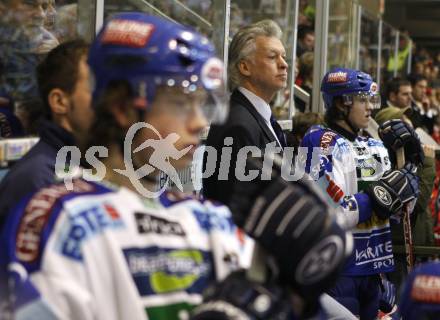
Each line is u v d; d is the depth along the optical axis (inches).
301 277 153.9
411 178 446.6
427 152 557.0
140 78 161.2
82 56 249.3
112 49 163.2
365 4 934.4
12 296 155.0
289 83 607.2
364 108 444.5
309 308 158.9
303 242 152.4
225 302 151.7
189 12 469.1
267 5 584.1
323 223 154.2
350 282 429.4
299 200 154.6
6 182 243.1
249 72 382.6
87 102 245.8
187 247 165.6
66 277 153.4
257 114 367.9
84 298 152.4
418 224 550.6
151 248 160.7
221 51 502.6
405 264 545.6
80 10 367.6
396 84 802.2
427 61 1631.4
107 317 155.3
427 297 204.7
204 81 164.2
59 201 159.9
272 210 154.0
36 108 308.5
